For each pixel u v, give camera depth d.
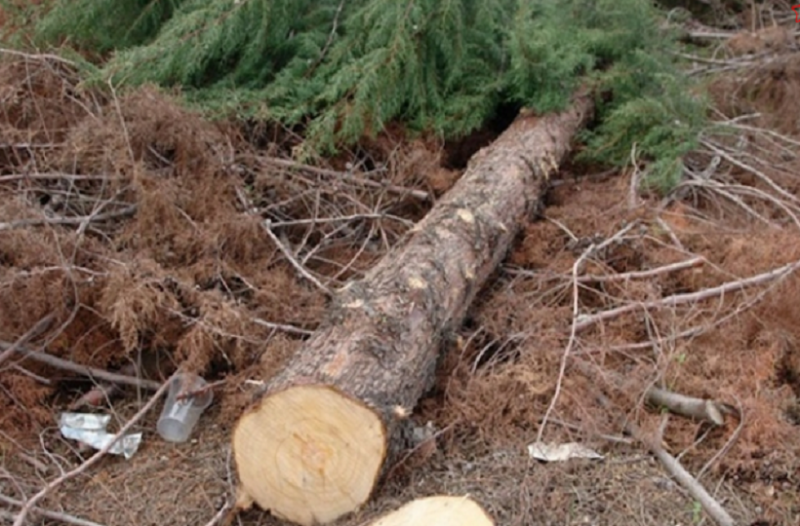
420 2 3.34
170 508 2.13
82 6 3.34
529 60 3.40
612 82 3.62
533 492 2.07
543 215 3.20
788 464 2.17
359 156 3.42
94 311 2.48
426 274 2.40
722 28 5.21
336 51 3.40
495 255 2.77
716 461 2.19
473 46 3.60
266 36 3.40
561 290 2.79
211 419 2.44
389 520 1.85
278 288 2.68
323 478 2.02
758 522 2.05
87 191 2.92
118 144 2.79
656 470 2.18
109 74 3.08
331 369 2.05
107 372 2.53
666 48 4.02
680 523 2.02
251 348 2.50
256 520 2.08
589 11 3.91
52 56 3.09
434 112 3.50
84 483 2.22
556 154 3.33
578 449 2.22
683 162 3.53
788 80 4.14
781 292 2.61
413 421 2.29
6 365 2.40
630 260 2.97
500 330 2.61
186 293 2.54
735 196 3.29
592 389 2.37
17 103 3.07
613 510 2.05
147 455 2.33
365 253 3.05
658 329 2.61
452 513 1.85
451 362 2.47
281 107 3.29
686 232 3.01
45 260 2.44
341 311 2.24
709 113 4.04
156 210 2.70
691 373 2.46
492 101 3.57
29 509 2.02
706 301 2.71
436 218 2.70
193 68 3.22
